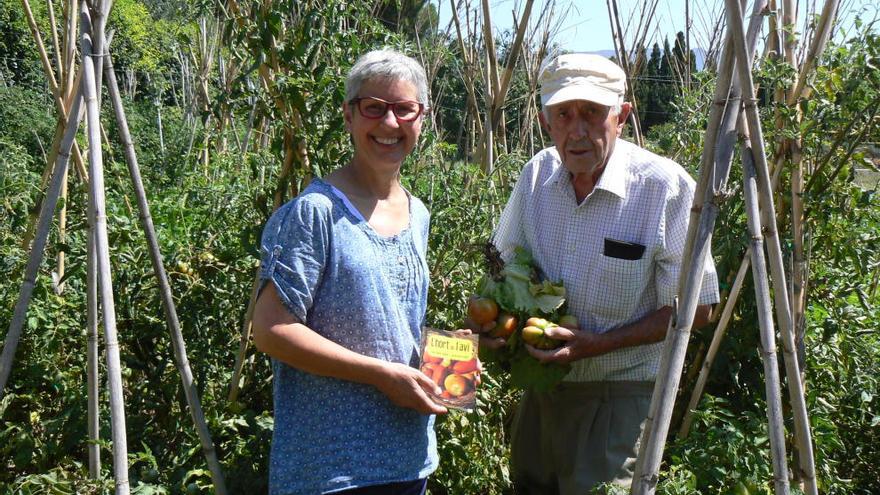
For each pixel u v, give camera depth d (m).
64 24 3.78
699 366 3.88
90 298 2.85
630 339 3.03
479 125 5.48
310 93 3.24
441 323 3.74
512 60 4.83
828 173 3.55
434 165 4.21
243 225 3.98
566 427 3.23
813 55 3.25
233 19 3.23
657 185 3.00
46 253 3.90
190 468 3.28
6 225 4.11
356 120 2.40
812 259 3.85
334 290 2.33
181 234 4.18
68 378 3.63
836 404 3.93
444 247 3.81
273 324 2.28
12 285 3.58
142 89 17.08
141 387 3.54
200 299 3.58
